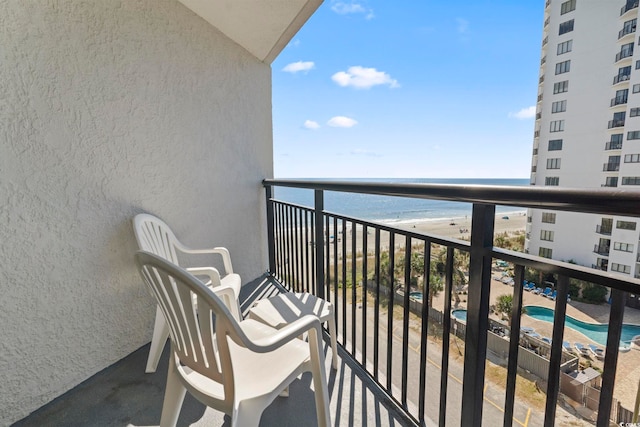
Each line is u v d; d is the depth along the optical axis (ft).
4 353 4.09
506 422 3.09
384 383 5.04
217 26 7.77
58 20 4.46
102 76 5.14
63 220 4.67
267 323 4.78
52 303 4.59
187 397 4.83
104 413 4.47
